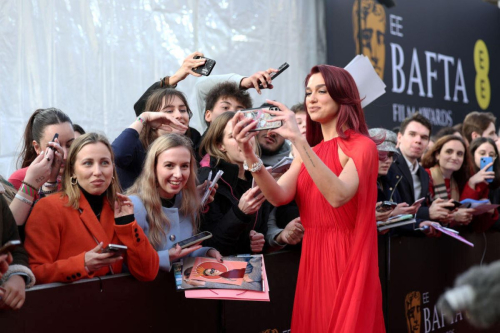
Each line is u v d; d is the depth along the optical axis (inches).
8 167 162.4
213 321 112.0
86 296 93.9
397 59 252.5
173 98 132.8
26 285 87.5
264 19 221.8
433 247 161.8
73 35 175.6
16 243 79.7
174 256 103.0
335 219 100.9
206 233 106.7
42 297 88.7
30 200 97.4
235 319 115.7
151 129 128.1
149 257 97.2
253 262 107.5
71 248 95.7
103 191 99.0
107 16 182.5
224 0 211.5
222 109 144.9
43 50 169.8
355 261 98.3
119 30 185.2
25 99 166.2
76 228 96.3
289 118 92.6
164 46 195.5
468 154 179.2
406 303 152.8
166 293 104.7
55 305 90.2
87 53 178.1
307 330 104.0
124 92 185.6
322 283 102.4
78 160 97.3
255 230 127.6
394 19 252.5
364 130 103.5
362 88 122.5
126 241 96.3
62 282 91.7
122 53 185.5
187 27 201.3
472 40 287.7
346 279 98.6
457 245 170.6
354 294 97.3
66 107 173.8
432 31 268.5
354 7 239.9
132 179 122.5
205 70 139.3
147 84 191.0
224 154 124.7
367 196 99.0
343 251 100.3
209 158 124.6
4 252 79.7
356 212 100.0
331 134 104.6
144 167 109.4
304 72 233.5
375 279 99.9
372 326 98.7
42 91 169.3
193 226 114.1
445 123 272.7
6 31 163.3
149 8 192.2
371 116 241.4
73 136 113.4
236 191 124.7
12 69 164.1
